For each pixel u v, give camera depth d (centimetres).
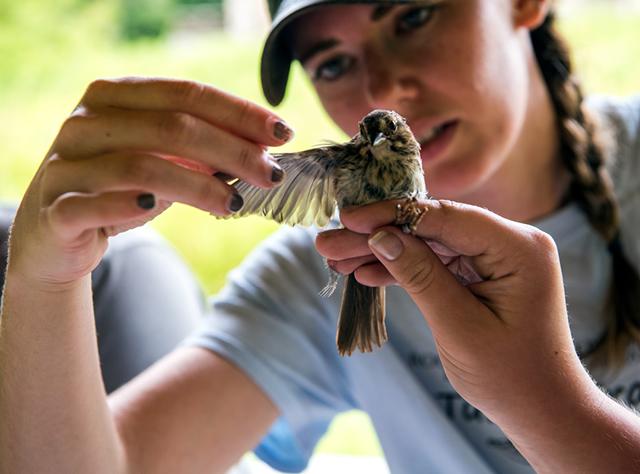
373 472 70
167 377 54
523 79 56
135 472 48
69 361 41
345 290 43
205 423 53
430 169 55
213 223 90
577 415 36
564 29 73
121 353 64
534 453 37
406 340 60
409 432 58
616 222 57
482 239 35
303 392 59
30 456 43
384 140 42
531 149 60
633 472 35
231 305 60
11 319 40
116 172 32
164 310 67
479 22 53
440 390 59
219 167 33
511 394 36
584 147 59
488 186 60
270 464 60
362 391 59
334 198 42
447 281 36
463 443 56
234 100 33
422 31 53
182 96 33
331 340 61
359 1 51
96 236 36
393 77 53
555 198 62
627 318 55
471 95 53
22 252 37
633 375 55
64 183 33
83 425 43
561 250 59
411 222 36
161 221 91
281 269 62
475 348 36
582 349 57
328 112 60
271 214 40
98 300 64
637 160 62
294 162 40
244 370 56
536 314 36
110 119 32
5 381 41
